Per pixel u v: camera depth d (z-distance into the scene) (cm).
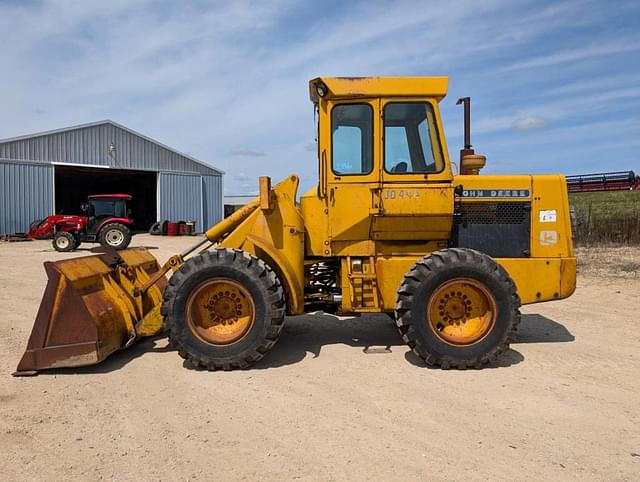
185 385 467
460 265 502
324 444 351
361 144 546
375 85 535
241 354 504
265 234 546
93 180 3644
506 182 570
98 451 343
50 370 504
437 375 491
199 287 509
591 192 2648
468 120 611
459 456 333
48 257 1609
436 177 539
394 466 321
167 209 3064
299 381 476
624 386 461
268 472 315
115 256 595
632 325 698
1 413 404
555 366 518
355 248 559
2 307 819
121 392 450
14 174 2469
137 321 571
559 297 567
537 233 571
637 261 1311
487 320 508
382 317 757
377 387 458
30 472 316
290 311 545
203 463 327
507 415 397
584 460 328
